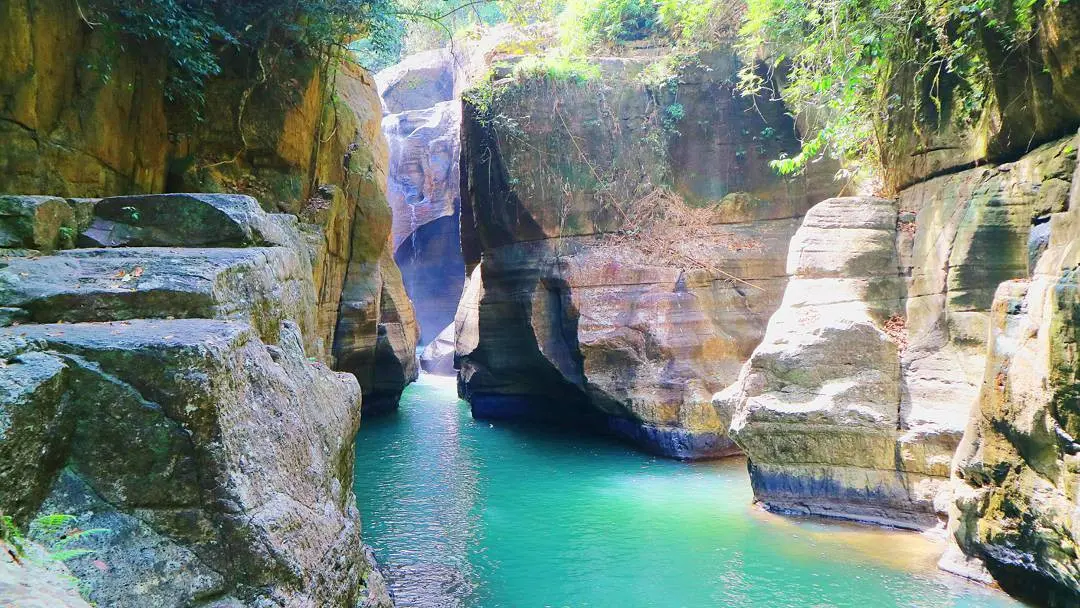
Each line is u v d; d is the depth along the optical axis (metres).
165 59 10.24
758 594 6.75
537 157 14.91
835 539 8.11
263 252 5.57
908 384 8.50
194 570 3.14
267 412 3.93
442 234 31.50
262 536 3.31
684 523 8.96
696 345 13.51
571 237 14.81
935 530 8.00
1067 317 5.44
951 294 8.38
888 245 9.37
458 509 9.78
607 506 9.84
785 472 9.00
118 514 3.15
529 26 17.09
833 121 12.37
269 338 5.21
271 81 11.96
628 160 14.91
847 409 8.48
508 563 7.74
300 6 11.31
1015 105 7.66
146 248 5.37
